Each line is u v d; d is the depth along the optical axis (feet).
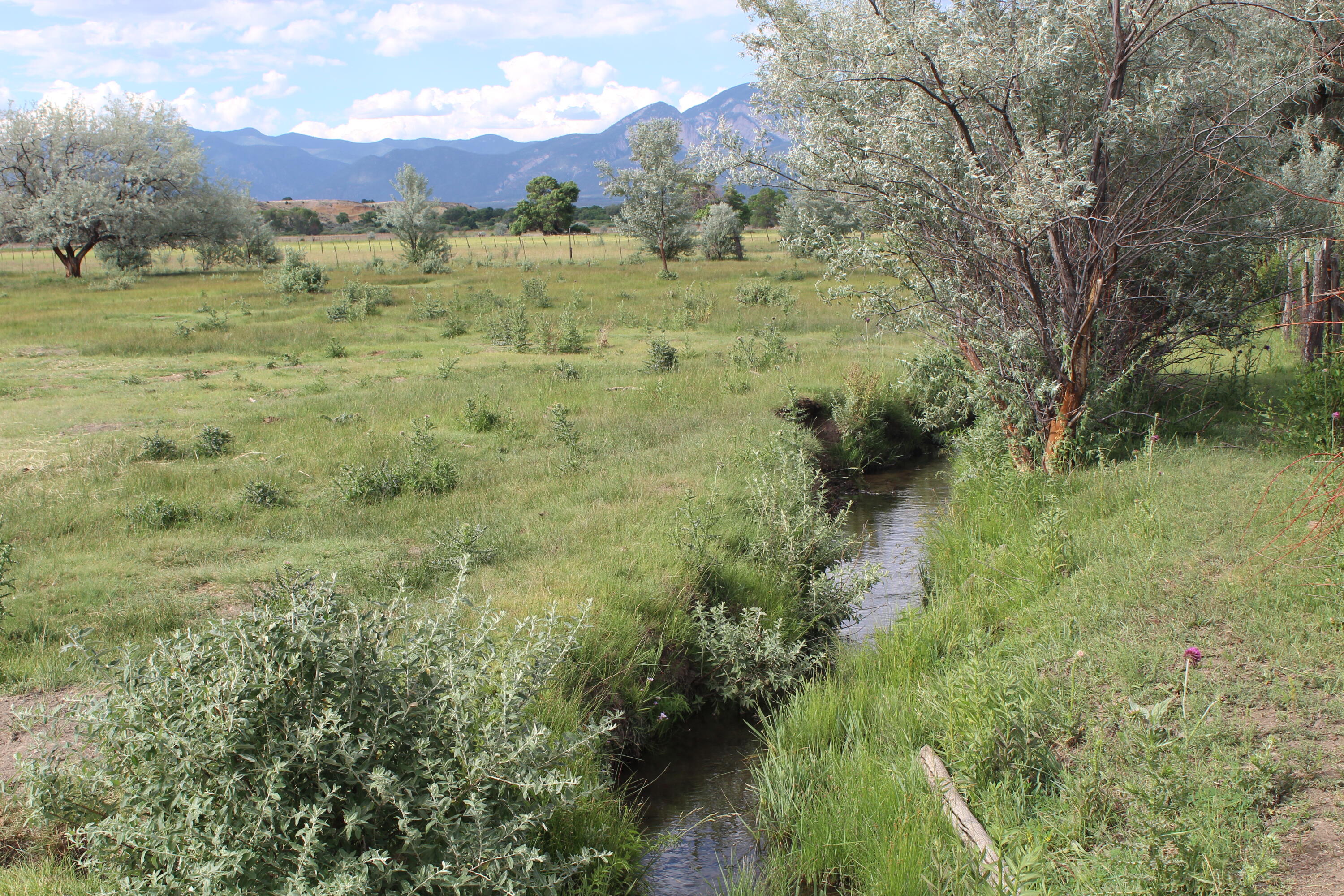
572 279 131.75
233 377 56.70
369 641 11.33
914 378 41.75
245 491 30.81
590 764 16.34
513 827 11.35
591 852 13.92
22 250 270.87
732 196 269.44
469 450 38.81
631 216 160.56
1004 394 32.19
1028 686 15.29
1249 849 10.93
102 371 58.23
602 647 19.83
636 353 67.36
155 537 26.99
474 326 80.07
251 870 10.09
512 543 26.35
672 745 19.95
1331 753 12.71
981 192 30.55
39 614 20.70
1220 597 17.60
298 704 10.91
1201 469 26.81
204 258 173.58
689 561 24.86
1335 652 15.06
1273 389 38.81
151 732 10.55
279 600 11.94
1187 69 31.17
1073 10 29.48
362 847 11.10
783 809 16.25
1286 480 23.76
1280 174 35.53
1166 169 29.94
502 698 12.21
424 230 172.24
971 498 32.12
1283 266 38.42
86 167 158.71
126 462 35.50
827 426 44.55
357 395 50.57
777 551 27.48
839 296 34.91
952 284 32.22
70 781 11.51
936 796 14.25
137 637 19.45
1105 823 12.23
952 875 12.37
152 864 10.80
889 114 31.35
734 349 63.16
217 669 10.82
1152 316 35.35
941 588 25.22
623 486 32.14
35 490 31.48
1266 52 31.50
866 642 23.82
